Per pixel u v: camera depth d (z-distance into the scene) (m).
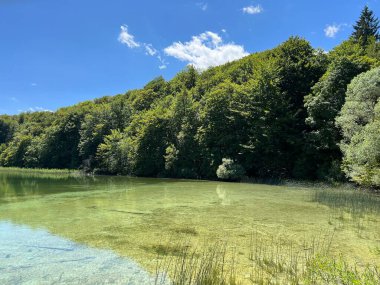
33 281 7.68
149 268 8.41
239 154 40.25
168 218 14.69
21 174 60.88
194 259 9.04
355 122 26.39
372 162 22.11
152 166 51.09
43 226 13.17
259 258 9.02
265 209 17.02
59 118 86.69
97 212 16.30
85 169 66.44
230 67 63.47
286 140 37.22
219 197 22.11
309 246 10.27
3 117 119.25
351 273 6.96
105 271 8.24
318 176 34.00
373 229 12.54
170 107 53.31
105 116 72.19
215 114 42.84
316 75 41.31
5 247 10.34
